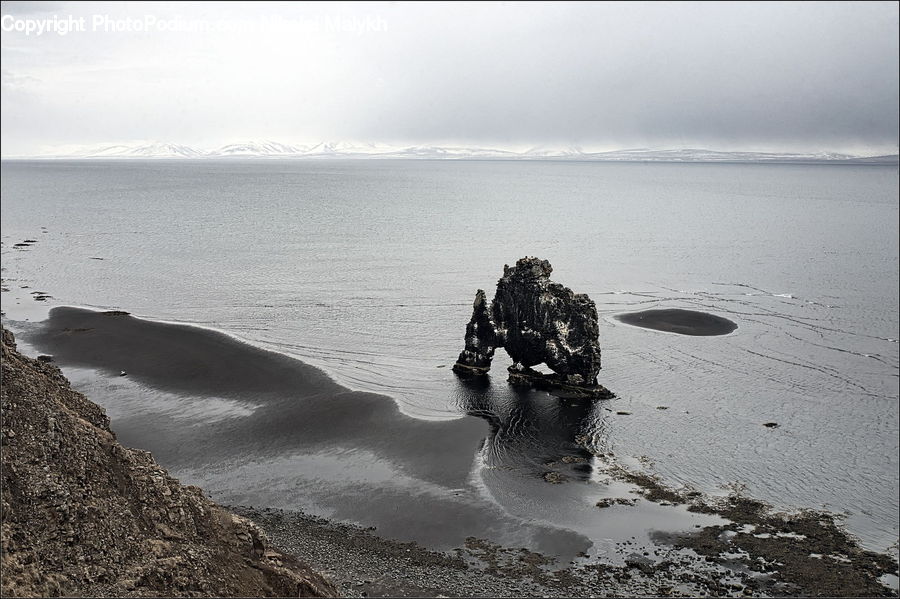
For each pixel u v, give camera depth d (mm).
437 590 37438
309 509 45906
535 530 43875
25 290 104188
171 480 29438
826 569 40500
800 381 70500
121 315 88938
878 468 52750
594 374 66125
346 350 78125
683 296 107125
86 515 25219
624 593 37969
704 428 59031
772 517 45938
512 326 68750
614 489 48938
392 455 53125
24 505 24422
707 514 46062
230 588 26984
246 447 53938
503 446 54969
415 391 65875
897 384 69938
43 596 22172
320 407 60969
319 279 116062
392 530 43688
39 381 29344
